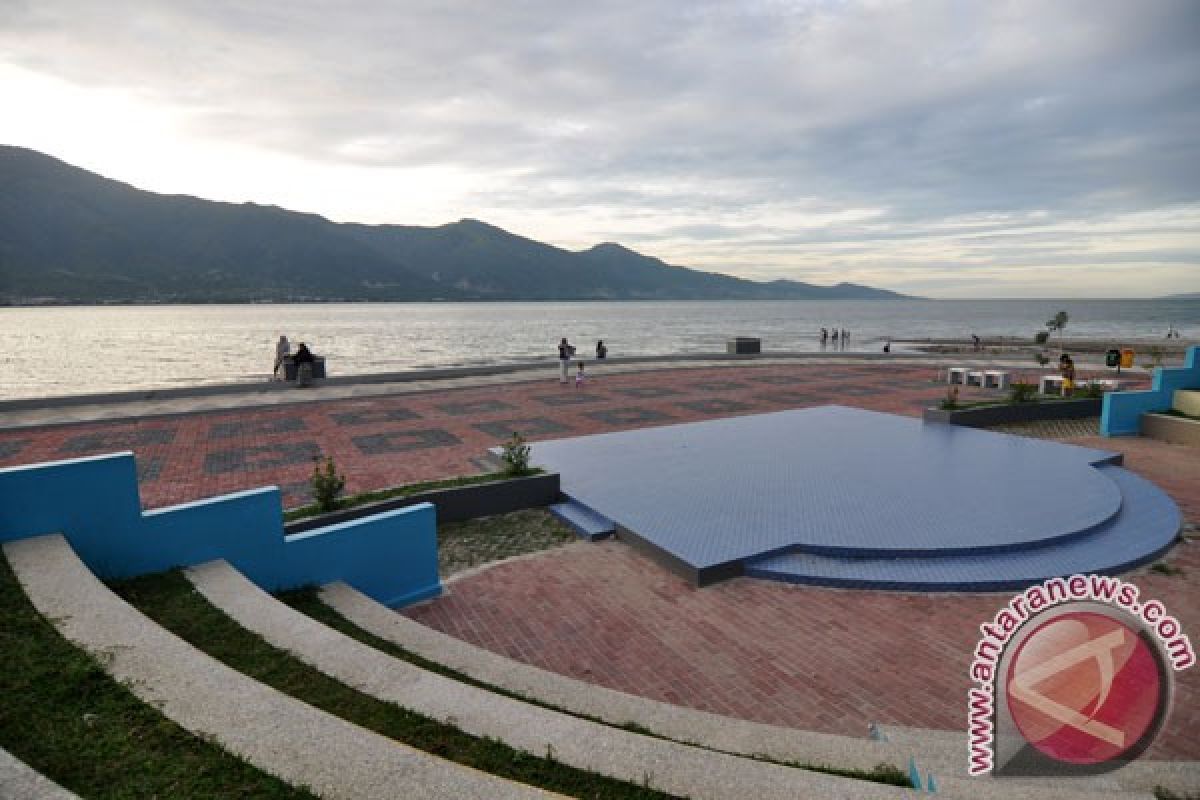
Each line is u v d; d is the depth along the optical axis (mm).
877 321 159500
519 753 3705
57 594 5023
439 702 4285
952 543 8477
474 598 7707
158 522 6379
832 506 10008
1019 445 13977
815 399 21219
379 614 6547
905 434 15156
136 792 3074
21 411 18219
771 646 6535
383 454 13891
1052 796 3371
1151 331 108688
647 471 12117
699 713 4895
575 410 19250
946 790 3537
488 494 10406
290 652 4895
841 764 4270
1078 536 8898
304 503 10617
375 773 3221
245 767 3266
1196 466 13164
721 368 29797
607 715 4820
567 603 7531
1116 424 15875
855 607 7336
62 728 3539
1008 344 61906
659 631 6859
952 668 6078
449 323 140750
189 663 4246
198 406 19109
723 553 8297
